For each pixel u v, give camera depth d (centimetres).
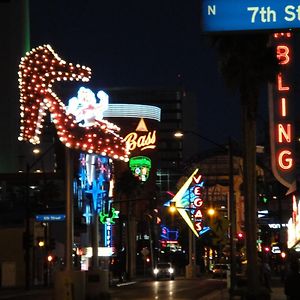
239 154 9475
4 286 7238
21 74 3303
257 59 3014
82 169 8888
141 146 15550
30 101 3281
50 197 8462
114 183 10331
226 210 9275
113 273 9012
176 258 14250
